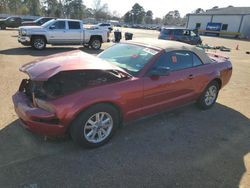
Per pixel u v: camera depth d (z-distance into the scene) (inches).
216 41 1341.0
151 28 2972.4
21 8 3339.1
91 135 143.9
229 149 158.6
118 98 145.6
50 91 134.0
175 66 183.8
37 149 142.3
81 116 135.0
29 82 153.0
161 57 173.3
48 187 114.7
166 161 140.6
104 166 132.3
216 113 217.5
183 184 122.9
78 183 118.6
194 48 203.5
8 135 154.5
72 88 134.6
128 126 179.6
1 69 329.1
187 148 156.0
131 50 184.5
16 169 124.8
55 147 145.4
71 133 138.5
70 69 133.6
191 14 2420.0
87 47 653.3
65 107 129.0
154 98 168.7
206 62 210.8
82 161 135.1
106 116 147.5
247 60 606.5
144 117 172.2
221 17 2135.8
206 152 152.9
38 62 149.7
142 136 166.7
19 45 617.0
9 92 233.6
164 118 198.2
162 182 123.3
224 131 183.5
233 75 391.2
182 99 192.5
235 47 1008.2
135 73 162.1
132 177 125.3
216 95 229.0
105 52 196.5
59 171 125.9
